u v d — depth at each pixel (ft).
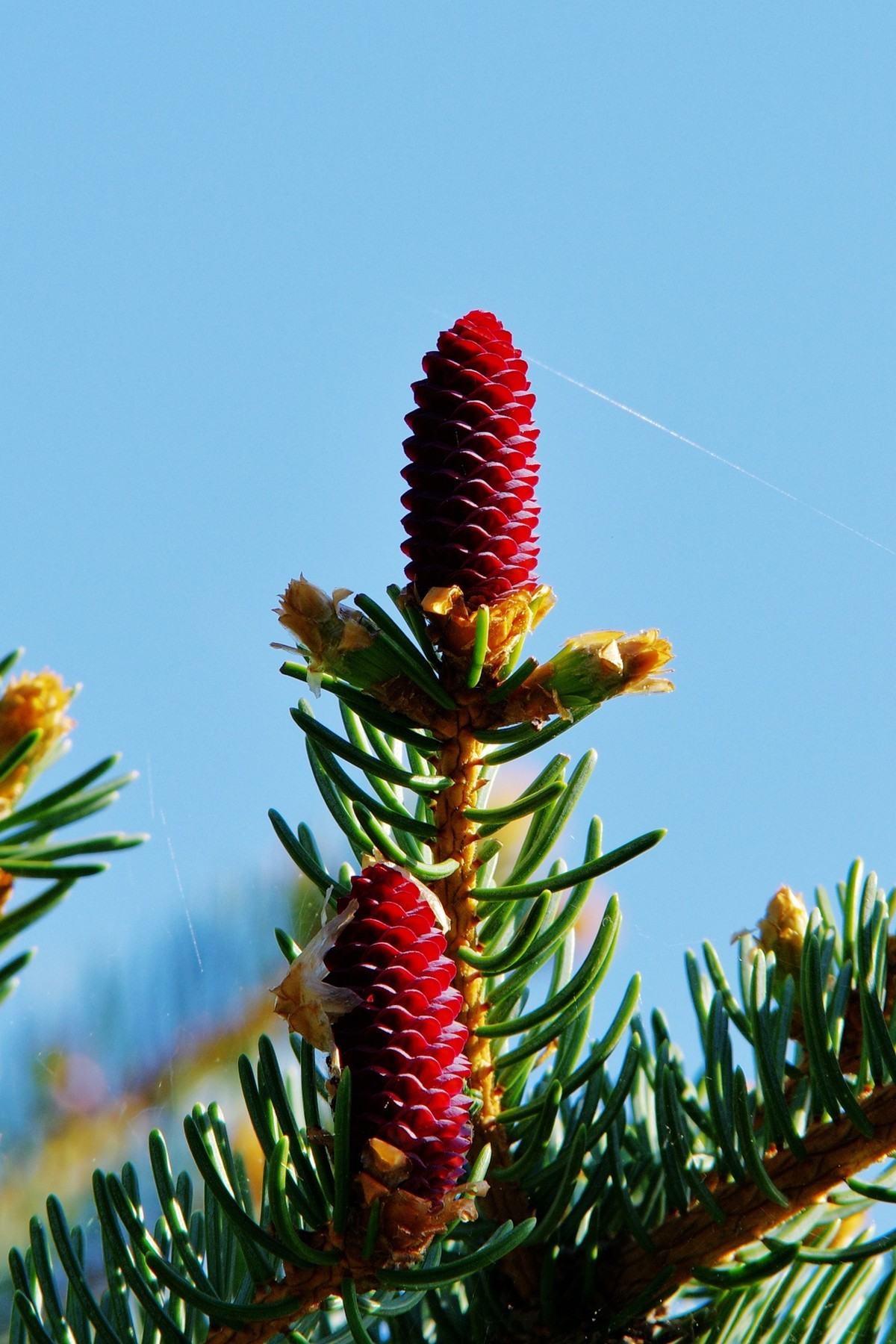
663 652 2.40
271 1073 2.33
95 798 2.17
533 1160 2.39
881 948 2.41
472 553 2.40
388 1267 2.31
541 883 2.38
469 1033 2.39
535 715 2.41
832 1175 2.39
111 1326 2.35
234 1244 2.39
